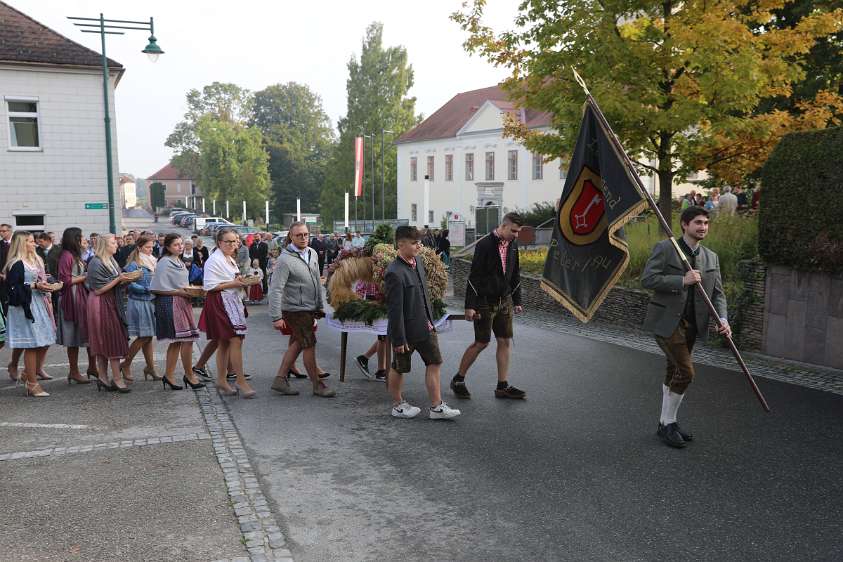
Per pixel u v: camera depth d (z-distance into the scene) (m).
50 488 5.15
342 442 6.26
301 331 7.94
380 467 5.60
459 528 4.48
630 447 6.00
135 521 4.57
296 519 4.63
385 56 69.25
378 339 8.86
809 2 18.05
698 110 13.45
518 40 15.98
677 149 14.80
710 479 5.26
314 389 8.05
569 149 15.44
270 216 96.00
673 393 6.05
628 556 4.08
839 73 18.98
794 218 9.59
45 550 4.16
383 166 63.00
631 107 13.58
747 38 13.30
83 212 24.89
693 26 13.39
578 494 5.00
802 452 5.85
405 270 6.77
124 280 8.17
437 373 6.92
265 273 18.77
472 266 7.55
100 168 24.98
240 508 4.77
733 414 6.98
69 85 24.38
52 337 8.21
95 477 5.38
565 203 7.02
